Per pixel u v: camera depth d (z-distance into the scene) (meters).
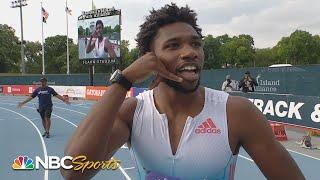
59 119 19.05
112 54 27.97
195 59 1.49
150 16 1.58
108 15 28.05
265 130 1.54
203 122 1.52
